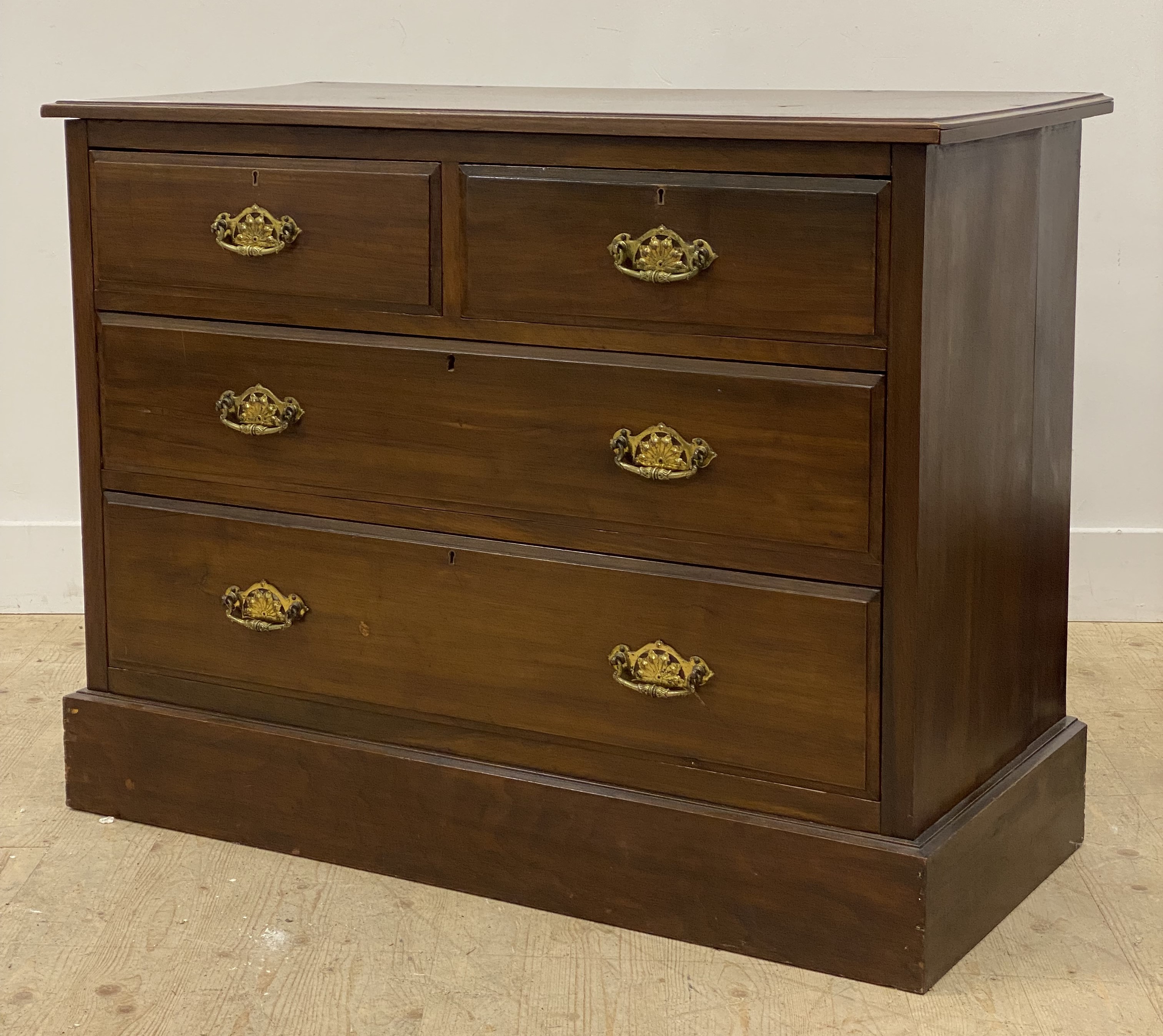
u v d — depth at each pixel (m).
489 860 2.18
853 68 3.14
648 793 2.07
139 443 2.31
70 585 3.39
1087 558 3.26
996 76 3.12
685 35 3.17
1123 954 2.04
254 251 2.15
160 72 3.25
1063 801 2.27
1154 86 3.09
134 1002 1.94
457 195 2.02
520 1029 1.88
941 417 1.85
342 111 2.05
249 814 2.33
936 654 1.91
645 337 1.95
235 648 2.31
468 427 2.07
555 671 2.09
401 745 2.23
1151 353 3.18
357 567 2.19
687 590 1.98
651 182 1.90
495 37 3.21
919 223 1.76
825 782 1.95
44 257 3.29
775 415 1.89
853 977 1.97
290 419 2.18
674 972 2.00
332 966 2.02
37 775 2.60
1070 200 2.14
